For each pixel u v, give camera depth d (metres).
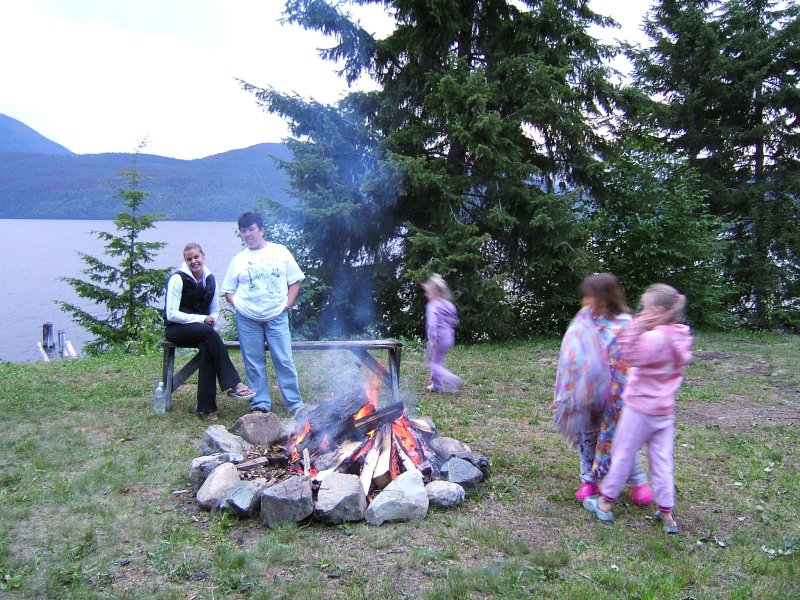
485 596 3.18
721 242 15.53
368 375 8.39
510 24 12.29
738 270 17.47
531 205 11.84
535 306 13.61
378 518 3.90
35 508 4.02
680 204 14.39
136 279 17.72
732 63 17.30
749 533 4.09
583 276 12.05
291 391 6.22
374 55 12.71
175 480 4.56
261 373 6.15
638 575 3.46
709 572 3.53
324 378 8.16
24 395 6.84
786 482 5.01
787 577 3.54
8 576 3.18
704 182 17.50
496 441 5.75
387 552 3.58
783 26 17.53
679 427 6.54
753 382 8.96
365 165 12.45
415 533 3.82
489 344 12.05
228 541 3.68
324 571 3.37
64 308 17.89
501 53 12.26
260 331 6.09
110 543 3.60
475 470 4.56
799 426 6.68
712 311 16.03
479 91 11.32
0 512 3.90
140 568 3.36
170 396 6.33
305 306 12.52
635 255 14.37
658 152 14.99
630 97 12.96
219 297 6.42
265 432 5.16
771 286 17.33
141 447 5.23
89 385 7.51
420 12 11.89
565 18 12.08
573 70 12.34
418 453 4.68
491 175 12.04
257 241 6.03
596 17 12.64
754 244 17.62
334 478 4.15
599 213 14.33
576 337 4.16
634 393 3.99
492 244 12.88
